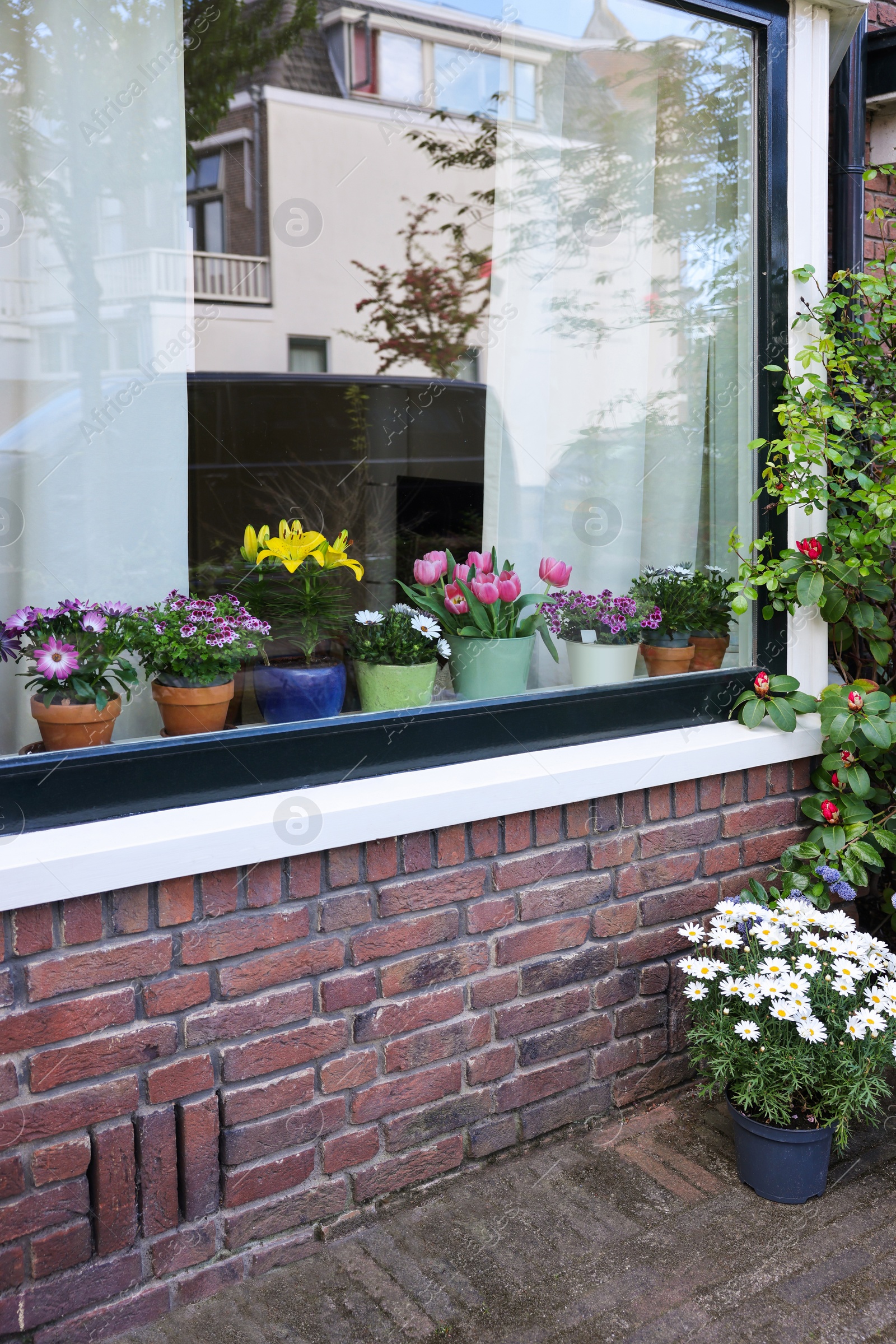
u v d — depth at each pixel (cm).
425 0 251
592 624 253
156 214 197
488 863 221
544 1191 221
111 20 188
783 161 256
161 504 206
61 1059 174
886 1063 216
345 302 285
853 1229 208
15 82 181
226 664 198
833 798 268
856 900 299
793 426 253
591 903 238
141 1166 184
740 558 270
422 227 277
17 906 165
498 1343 181
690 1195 220
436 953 216
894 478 258
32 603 194
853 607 270
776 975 214
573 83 251
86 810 183
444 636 231
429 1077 217
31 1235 175
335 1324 186
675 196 261
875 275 290
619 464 266
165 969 183
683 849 252
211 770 194
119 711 190
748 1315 187
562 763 230
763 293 260
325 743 207
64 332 192
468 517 260
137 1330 185
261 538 215
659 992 251
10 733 186
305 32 253
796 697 262
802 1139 211
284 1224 202
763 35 250
